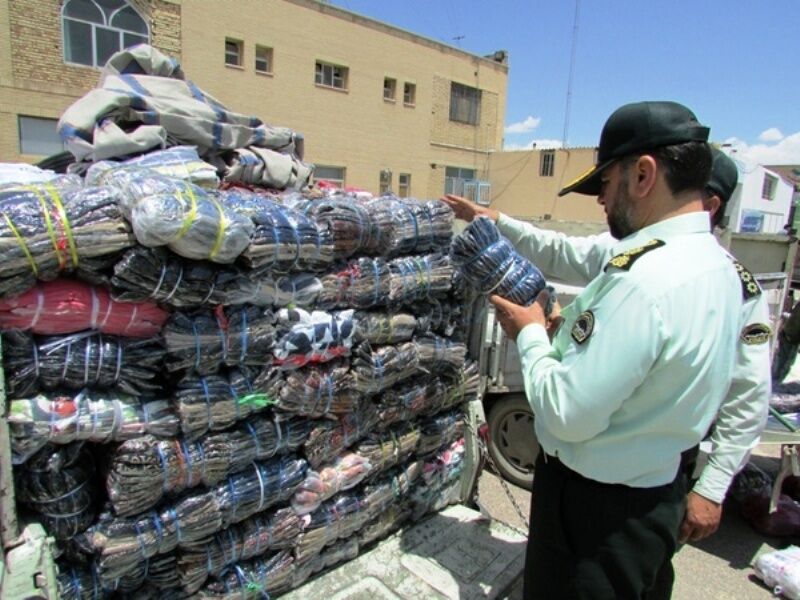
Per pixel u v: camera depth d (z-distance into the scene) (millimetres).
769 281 3893
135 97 2348
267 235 1699
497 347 3781
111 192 1476
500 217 2561
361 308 2137
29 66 13781
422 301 2453
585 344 1383
